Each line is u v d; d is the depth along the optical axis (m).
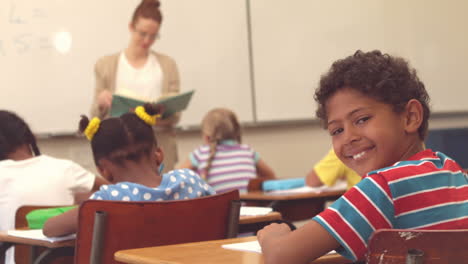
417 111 1.00
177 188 1.60
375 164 0.99
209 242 1.17
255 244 1.10
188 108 4.27
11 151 2.16
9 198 2.09
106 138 1.59
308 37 4.72
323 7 4.78
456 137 3.93
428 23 5.14
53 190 2.14
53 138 3.87
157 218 1.43
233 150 3.26
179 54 4.25
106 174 1.63
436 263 0.77
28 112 3.80
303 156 4.76
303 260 0.90
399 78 0.99
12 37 3.77
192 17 4.30
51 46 3.87
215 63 4.38
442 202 0.91
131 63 3.57
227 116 3.28
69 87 3.92
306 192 2.74
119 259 1.04
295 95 4.68
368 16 4.94
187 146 4.30
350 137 0.99
